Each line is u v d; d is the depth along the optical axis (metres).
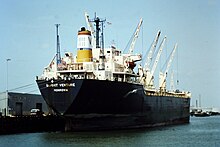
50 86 68.44
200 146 58.38
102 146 54.47
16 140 61.59
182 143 61.28
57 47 79.00
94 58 76.69
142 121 82.75
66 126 70.94
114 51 81.06
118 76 77.69
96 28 80.94
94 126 71.00
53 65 74.62
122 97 72.69
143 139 63.59
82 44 74.50
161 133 75.81
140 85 79.88
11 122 71.44
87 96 66.75
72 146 54.34
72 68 73.62
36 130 75.81
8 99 81.62
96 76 72.06
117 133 69.44
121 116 74.44
